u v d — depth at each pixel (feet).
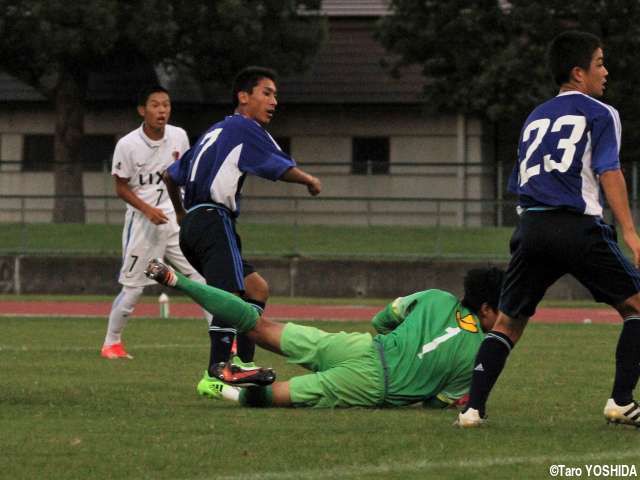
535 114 94.48
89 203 385.91
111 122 474.49
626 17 393.50
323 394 104.53
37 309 264.72
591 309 279.08
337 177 443.73
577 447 85.97
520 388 124.36
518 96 393.91
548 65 96.73
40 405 107.55
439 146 464.65
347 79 470.80
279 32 411.54
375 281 327.47
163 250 159.12
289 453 82.99
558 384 128.16
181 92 465.47
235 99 117.91
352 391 104.12
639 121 406.62
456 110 424.46
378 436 89.66
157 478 75.05
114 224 370.12
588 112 91.91
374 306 283.79
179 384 126.00
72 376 133.39
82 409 104.63
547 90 393.91
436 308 105.70
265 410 103.81
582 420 100.07
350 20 481.05
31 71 412.16
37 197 353.72
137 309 271.49
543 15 396.16
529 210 92.63
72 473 76.59
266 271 331.57
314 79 471.62
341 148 470.80
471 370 103.81
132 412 102.53
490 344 94.27
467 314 105.19
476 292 104.22
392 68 431.02
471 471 77.30
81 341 182.39
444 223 375.25
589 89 95.20
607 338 192.95
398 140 467.11
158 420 97.76
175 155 158.92
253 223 373.40
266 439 88.28
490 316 104.53
